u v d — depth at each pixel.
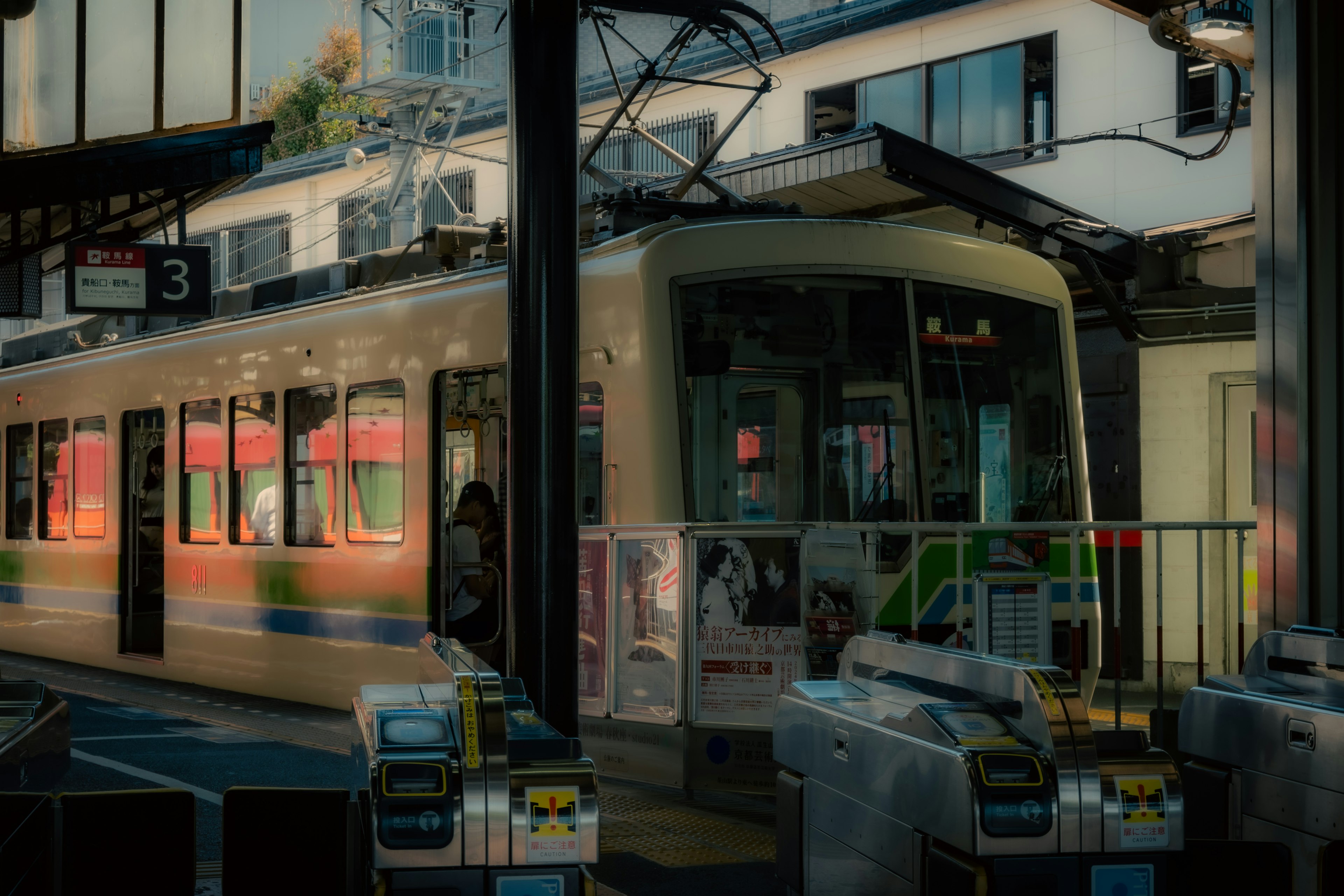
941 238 8.78
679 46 9.33
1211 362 11.52
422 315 9.85
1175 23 8.35
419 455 9.77
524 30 6.29
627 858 6.11
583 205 9.35
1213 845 4.47
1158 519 11.77
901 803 4.21
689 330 8.06
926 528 7.28
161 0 13.18
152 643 13.84
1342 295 5.82
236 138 12.64
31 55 13.24
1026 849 3.76
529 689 6.19
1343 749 4.64
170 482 12.75
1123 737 4.06
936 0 16.55
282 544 11.19
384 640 10.04
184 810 4.20
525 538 6.23
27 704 5.03
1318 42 5.84
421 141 21.44
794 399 8.28
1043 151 15.48
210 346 12.28
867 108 17.48
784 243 8.32
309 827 4.17
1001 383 8.86
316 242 24.94
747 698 7.16
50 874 4.10
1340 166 5.84
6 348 17.50
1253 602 11.41
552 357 6.26
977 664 4.20
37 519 15.32
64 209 15.25
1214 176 14.06
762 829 6.69
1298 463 5.84
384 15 22.81
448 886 3.57
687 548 7.29
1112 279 11.95
